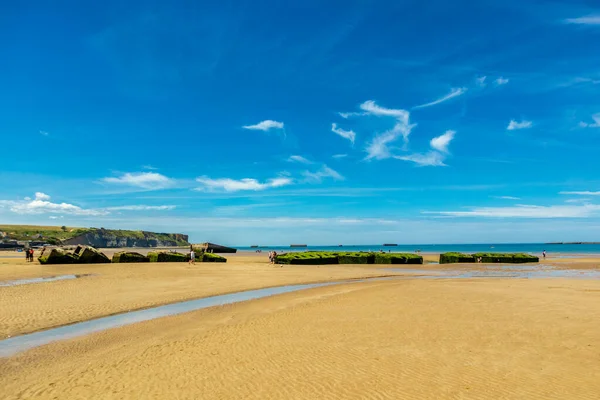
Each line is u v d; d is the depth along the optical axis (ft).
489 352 32.81
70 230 630.33
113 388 26.30
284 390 25.14
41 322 48.01
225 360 31.81
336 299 64.18
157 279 95.20
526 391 24.26
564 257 248.52
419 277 110.42
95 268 125.59
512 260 189.37
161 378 27.94
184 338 40.04
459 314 49.39
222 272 118.93
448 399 23.24
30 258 165.48
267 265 157.79
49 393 25.81
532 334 38.70
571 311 50.70
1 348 37.37
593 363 29.53
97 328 45.62
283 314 51.83
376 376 27.32
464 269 145.48
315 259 170.81
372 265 168.14
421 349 33.88
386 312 51.44
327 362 30.63
